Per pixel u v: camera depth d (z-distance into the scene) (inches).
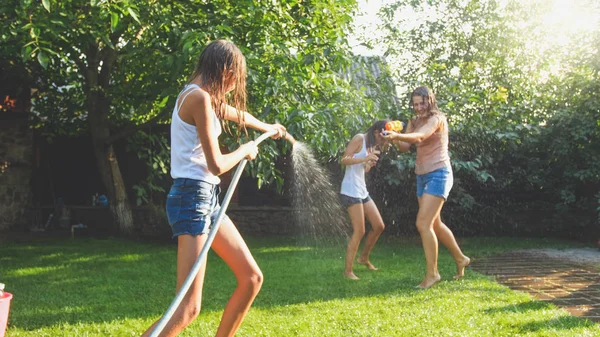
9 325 144.9
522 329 138.5
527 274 231.3
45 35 229.0
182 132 98.6
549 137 352.8
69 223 399.5
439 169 191.3
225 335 103.4
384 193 352.8
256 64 224.1
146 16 246.7
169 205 100.0
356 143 207.6
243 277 102.3
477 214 366.0
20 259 261.1
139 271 229.5
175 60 225.1
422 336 132.5
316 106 239.6
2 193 401.1
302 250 294.5
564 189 352.2
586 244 329.7
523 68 403.9
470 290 186.1
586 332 135.4
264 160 245.6
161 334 93.4
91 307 164.6
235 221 384.5
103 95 343.3
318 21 260.7
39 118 418.0
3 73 371.6
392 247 309.9
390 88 344.5
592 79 352.8
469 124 339.9
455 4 401.4
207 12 250.5
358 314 152.8
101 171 357.7
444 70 368.8
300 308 160.1
